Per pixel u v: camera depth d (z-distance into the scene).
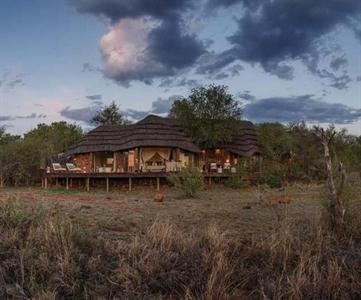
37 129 49.47
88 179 27.83
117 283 6.95
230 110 34.31
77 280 6.96
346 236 9.45
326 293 6.85
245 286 7.30
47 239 7.95
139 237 8.75
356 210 10.20
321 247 8.48
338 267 7.50
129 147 30.86
